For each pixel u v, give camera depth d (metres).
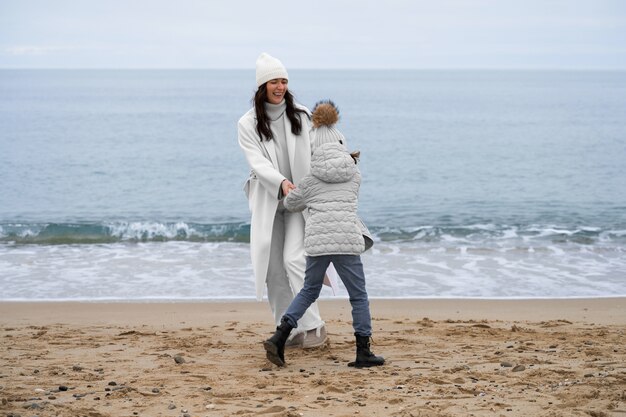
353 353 5.64
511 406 4.04
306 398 4.33
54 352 5.77
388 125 46.06
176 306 8.72
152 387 4.62
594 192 20.48
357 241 4.96
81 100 83.94
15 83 181.38
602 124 45.56
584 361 5.20
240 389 4.55
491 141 35.50
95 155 29.38
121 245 13.38
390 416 3.90
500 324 7.29
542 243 13.55
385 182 22.78
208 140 36.16
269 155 5.47
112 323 7.62
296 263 5.39
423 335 6.51
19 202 19.12
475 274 10.92
